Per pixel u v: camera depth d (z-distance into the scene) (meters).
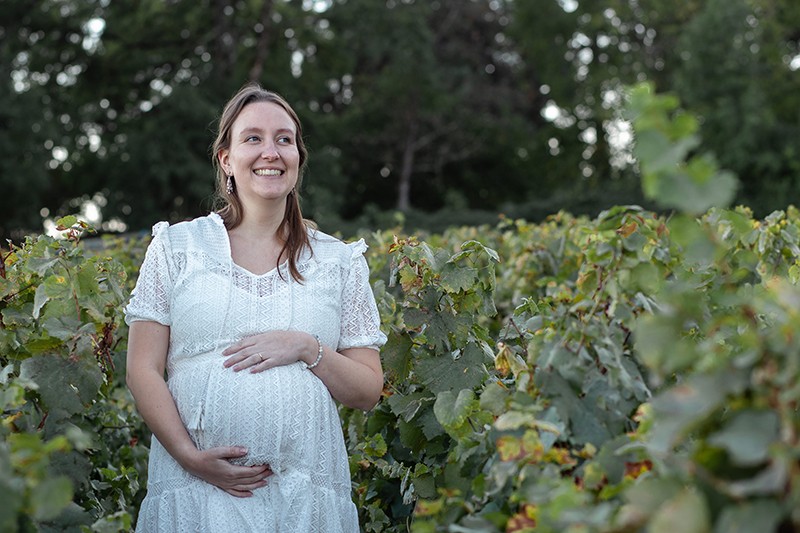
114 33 31.77
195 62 32.56
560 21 33.44
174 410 2.93
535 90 37.41
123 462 4.37
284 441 2.91
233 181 3.16
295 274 3.05
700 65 28.20
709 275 3.40
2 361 3.31
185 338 2.97
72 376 2.95
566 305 2.49
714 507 1.60
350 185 35.22
